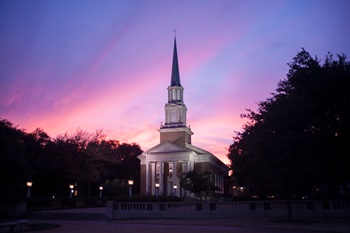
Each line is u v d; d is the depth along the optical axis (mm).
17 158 36344
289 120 25766
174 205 31375
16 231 21391
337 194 33188
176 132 87312
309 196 42188
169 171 82062
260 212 29797
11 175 37250
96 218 31766
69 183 65812
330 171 26891
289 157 24938
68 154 65062
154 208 31438
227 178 100875
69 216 33250
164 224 25328
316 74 27484
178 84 93438
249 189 65438
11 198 42781
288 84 31625
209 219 28969
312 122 25781
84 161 70188
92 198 51312
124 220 29531
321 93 26797
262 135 26188
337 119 27297
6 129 40031
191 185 53438
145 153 82438
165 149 81375
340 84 26156
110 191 72438
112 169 91188
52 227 23656
